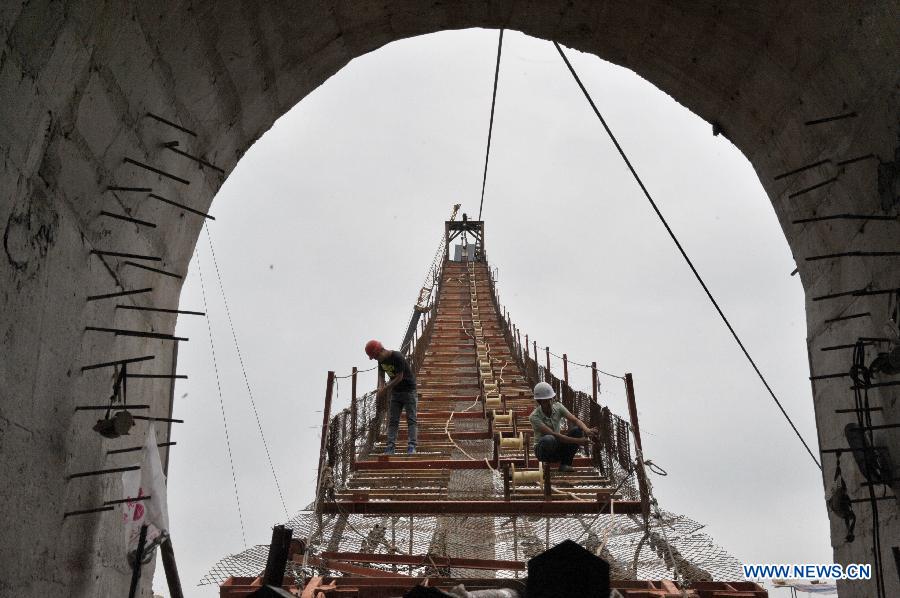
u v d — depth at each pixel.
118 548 4.95
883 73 4.94
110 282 4.78
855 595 5.88
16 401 3.62
